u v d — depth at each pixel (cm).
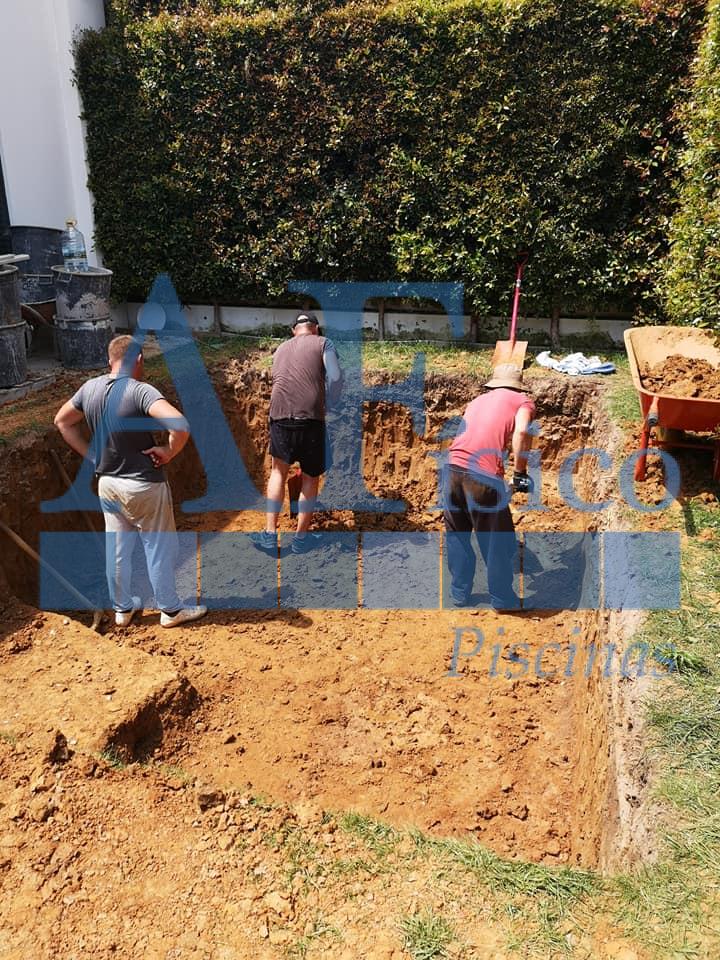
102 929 269
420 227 749
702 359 538
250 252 794
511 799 378
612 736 344
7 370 620
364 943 255
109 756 354
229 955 256
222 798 334
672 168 683
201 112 762
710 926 241
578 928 251
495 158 718
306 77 736
